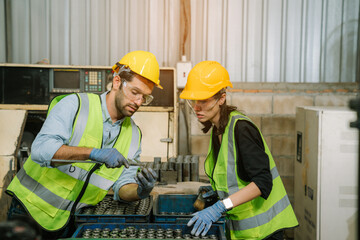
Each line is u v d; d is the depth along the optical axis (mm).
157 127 3029
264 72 3516
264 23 3473
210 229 1512
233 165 1593
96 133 1653
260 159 1475
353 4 3424
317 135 2455
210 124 1788
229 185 1614
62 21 3438
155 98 3066
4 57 3416
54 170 1666
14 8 3393
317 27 3465
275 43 3488
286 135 3395
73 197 1699
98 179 1754
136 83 1583
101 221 1605
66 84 2992
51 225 1660
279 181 1721
